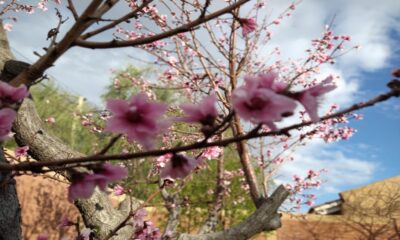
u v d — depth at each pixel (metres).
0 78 2.66
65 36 1.33
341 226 12.09
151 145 1.11
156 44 6.57
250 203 11.82
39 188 10.26
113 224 3.46
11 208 2.73
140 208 3.05
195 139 5.51
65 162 1.14
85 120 6.63
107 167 1.27
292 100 1.00
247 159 5.80
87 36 1.43
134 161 5.12
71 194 1.23
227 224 11.41
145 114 1.13
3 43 2.88
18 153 3.00
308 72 7.07
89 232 2.91
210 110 1.13
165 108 1.13
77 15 1.46
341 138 6.71
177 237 4.09
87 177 1.24
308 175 8.05
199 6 5.62
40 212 10.11
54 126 16.75
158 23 6.14
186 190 10.48
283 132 1.06
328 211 15.20
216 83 6.09
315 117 1.05
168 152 1.10
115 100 1.13
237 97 1.01
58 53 1.35
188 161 1.31
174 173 1.31
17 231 2.77
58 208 10.33
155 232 3.18
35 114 3.33
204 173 10.65
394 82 1.01
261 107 1.03
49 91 18.16
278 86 1.10
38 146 3.25
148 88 7.83
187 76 6.48
